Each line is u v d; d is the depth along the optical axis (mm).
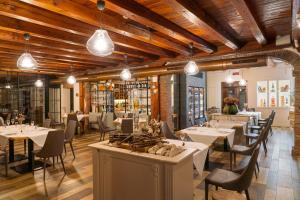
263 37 3863
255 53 4602
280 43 4145
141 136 2461
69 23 3076
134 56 5504
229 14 3041
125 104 8625
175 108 8891
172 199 1956
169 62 5734
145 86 8141
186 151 2258
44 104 9281
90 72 7535
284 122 9500
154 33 3752
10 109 9219
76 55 5125
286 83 9500
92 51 2594
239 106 10773
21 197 3006
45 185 3393
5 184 3436
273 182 3449
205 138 3871
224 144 5449
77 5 2553
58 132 3742
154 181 2061
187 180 2219
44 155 3580
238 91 10898
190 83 9297
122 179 2301
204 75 11297
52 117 8852
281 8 2842
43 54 4957
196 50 5152
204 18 2902
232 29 3719
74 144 6266
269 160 4555
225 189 2359
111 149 2320
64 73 8297
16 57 5160
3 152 3828
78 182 3506
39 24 3064
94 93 9406
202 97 10977
